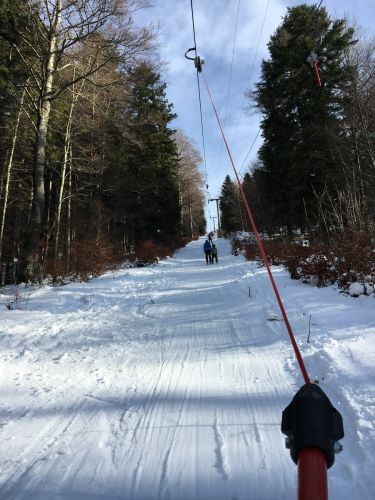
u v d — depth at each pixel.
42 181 16.31
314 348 6.03
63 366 6.23
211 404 4.60
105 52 17.02
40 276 15.42
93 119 20.64
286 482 3.17
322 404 1.45
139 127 23.67
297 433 1.38
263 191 33.69
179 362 6.11
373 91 21.12
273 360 5.84
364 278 9.21
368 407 4.00
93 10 15.08
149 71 18.25
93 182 26.39
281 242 19.66
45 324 9.09
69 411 4.65
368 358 5.23
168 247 36.84
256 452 3.60
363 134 21.03
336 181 24.69
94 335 8.04
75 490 3.22
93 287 14.85
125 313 10.14
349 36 26.34
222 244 48.75
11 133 21.17
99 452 3.75
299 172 27.38
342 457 3.36
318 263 11.14
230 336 7.34
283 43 28.62
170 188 38.81
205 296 11.89
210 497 3.06
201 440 3.85
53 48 16.02
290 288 10.98
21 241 25.64
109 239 26.86
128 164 30.92
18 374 5.96
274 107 29.30
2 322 9.10
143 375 5.66
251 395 4.77
